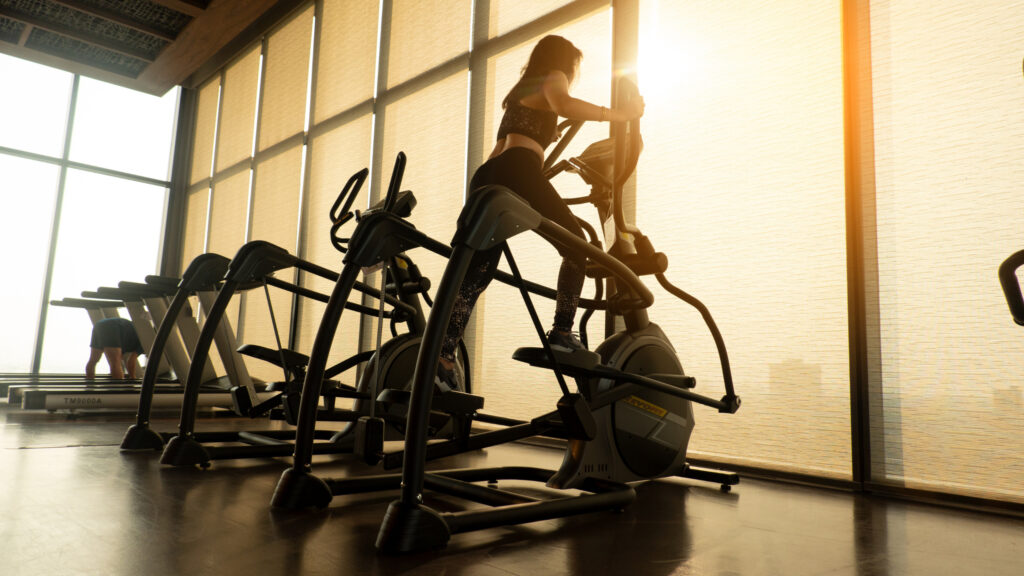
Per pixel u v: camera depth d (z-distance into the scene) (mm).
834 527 1702
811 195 2576
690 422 2426
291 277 5461
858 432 2322
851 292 2400
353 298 4734
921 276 2250
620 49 3328
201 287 2869
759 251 2701
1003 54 2146
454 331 1773
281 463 2523
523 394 3520
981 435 2066
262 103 6312
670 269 2984
